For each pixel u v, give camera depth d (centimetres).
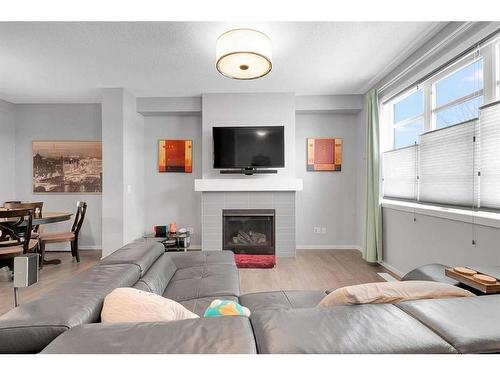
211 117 416
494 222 191
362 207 435
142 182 460
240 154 404
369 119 373
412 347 70
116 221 394
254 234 424
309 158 460
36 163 463
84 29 241
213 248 409
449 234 239
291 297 169
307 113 454
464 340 71
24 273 142
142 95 426
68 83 373
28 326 85
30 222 299
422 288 104
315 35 254
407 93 323
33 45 269
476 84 225
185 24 235
